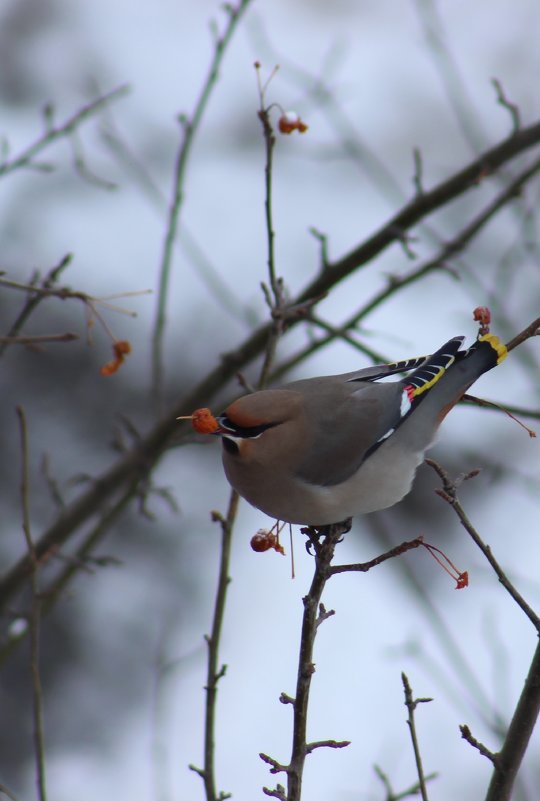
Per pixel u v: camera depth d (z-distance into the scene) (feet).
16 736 36.01
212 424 15.88
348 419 19.15
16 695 36.60
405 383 20.07
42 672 36.83
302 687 14.12
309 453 18.70
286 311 19.01
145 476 25.91
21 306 42.52
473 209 48.88
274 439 18.53
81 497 26.58
